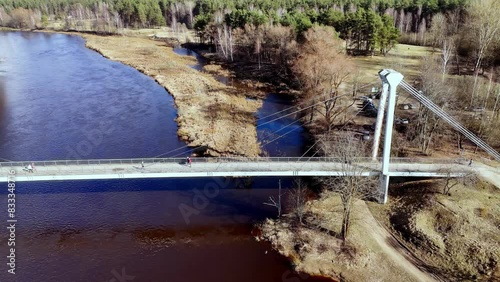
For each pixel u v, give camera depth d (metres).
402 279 45.38
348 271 46.97
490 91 80.69
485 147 61.88
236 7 179.50
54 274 47.34
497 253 46.44
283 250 50.72
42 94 106.12
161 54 148.12
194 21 181.75
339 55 86.12
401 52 126.00
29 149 75.12
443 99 70.56
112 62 139.75
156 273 47.56
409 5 154.62
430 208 53.75
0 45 172.50
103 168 57.56
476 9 108.56
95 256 50.09
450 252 47.72
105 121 87.62
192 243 52.22
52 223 55.75
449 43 105.12
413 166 59.62
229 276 47.06
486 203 54.16
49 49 164.25
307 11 145.50
